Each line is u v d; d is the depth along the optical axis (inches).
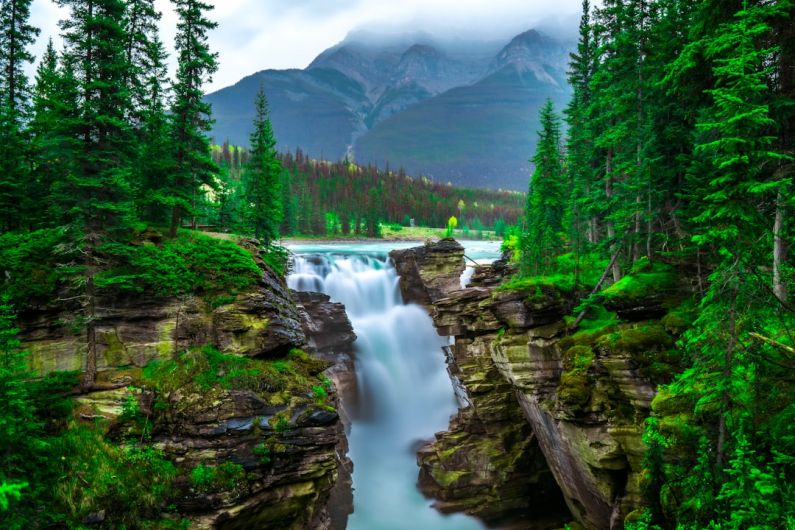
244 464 887.7
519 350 1189.7
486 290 1526.8
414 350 2269.9
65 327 973.2
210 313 1077.8
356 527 1318.9
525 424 1414.9
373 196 6451.8
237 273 1125.7
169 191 1214.9
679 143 984.9
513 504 1363.2
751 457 479.8
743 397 537.0
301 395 1002.1
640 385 885.8
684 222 953.5
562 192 1788.9
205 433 898.7
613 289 1037.2
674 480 644.7
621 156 1143.6
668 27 1008.9
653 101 1043.3
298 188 5713.6
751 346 516.7
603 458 936.9
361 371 2060.8
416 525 1328.7
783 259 583.8
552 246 1718.8
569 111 1664.6
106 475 824.3
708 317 559.5
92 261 1003.3
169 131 1257.4
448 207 7775.6
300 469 936.9
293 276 2225.6
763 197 623.2
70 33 956.6
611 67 1110.4
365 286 2434.8
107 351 999.6
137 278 1047.6
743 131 499.8
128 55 1200.8
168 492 848.3
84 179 922.7
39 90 1261.1
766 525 420.2
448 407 2014.0
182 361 1006.4
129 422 903.7
